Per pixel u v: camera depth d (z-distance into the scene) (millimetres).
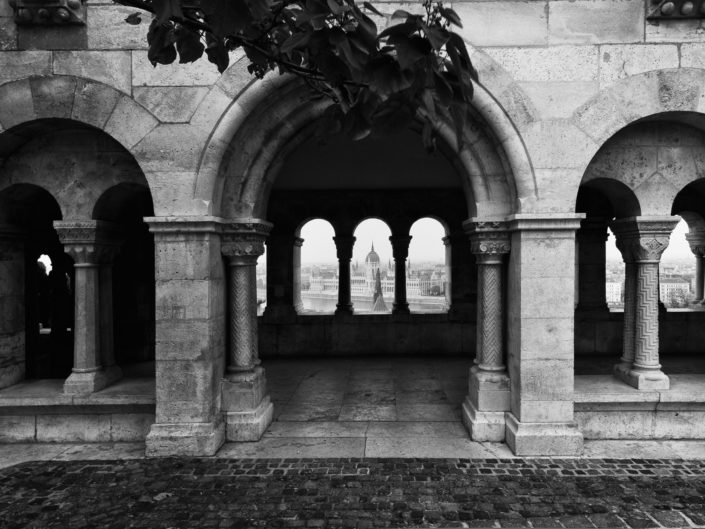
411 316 9406
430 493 3873
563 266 4598
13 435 5027
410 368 8266
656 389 4902
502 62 4625
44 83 4652
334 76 1880
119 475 4234
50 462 4527
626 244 5195
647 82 4578
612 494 3834
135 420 5031
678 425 4887
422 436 5074
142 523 3477
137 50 4645
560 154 4590
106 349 5492
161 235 4660
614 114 4590
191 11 2143
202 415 4676
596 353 8430
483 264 5109
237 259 5070
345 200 9523
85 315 5129
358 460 4496
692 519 3467
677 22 4586
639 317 5055
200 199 4645
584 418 4922
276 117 4930
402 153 6883
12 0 4488
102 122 4656
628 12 4605
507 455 4578
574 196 4586
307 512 3611
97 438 5039
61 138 5027
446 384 7199
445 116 4758
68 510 3664
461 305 9383
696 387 5000
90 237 5039
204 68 4641
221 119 4641
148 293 7621
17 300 5496
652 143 4879
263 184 5180
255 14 1637
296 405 6195
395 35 1634
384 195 9516
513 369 4852
